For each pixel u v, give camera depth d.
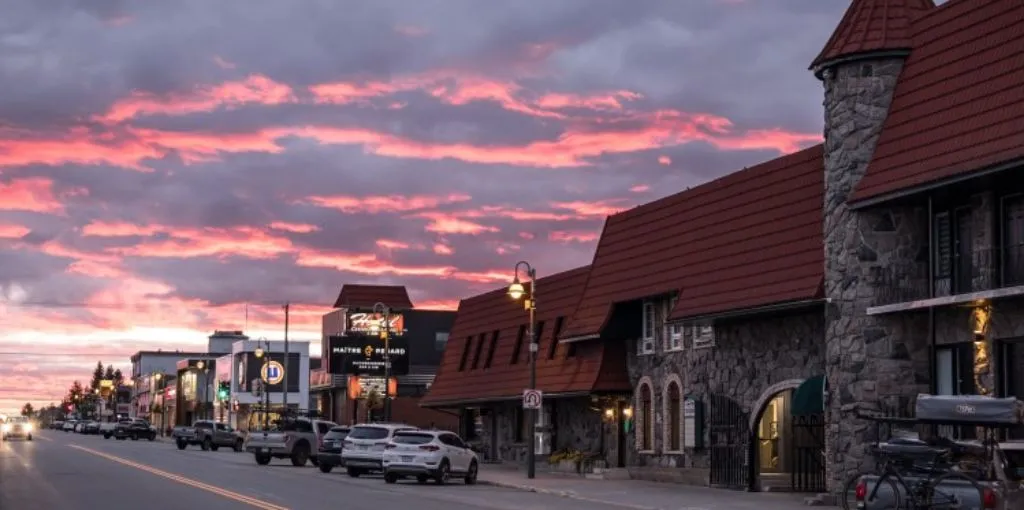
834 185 32.19
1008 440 27.19
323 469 49.69
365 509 28.14
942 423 24.20
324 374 96.12
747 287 36.56
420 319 96.06
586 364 47.78
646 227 45.16
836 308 32.06
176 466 49.34
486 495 35.78
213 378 134.50
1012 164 25.77
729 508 30.97
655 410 43.88
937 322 30.42
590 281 47.94
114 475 41.12
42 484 36.00
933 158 28.70
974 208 28.89
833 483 31.75
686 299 39.84
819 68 32.62
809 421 38.66
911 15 31.72
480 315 62.59
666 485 40.41
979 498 21.70
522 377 54.41
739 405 38.16
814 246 34.22
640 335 45.47
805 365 35.06
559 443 52.38
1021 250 27.33
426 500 32.44
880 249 31.31
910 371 30.88
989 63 28.16
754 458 37.31
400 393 91.50
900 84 31.09
